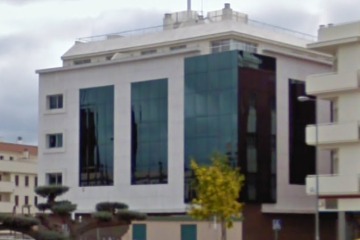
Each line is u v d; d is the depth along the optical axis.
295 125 73.06
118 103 75.94
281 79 72.31
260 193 69.44
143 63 74.62
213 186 64.75
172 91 72.56
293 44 80.50
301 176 73.06
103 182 76.44
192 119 70.94
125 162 75.12
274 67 71.81
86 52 86.81
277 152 71.31
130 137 74.94
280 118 71.88
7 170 124.38
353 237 60.12
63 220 60.16
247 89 69.31
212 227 66.38
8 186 122.62
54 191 61.09
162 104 73.12
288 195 71.81
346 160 60.88
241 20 81.50
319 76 61.97
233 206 64.88
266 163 70.25
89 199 77.25
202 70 70.75
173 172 71.75
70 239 58.03
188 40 79.00
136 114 74.75
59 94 80.38
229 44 76.25
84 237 72.00
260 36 78.31
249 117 69.31
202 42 78.19
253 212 68.81
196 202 65.75
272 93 71.38
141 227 70.50
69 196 78.62
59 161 79.75
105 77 77.06
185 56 72.06
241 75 69.00
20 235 77.25
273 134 71.12
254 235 68.44
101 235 71.81
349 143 60.62
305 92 69.69
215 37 77.12
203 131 70.19
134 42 83.69
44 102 81.38
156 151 73.12
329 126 61.12
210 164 69.19
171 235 68.75
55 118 80.44
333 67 67.62
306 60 74.62
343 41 60.44
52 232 56.59
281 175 71.38
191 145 70.81
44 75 81.50
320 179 61.41
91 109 77.94
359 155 60.25
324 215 73.25
